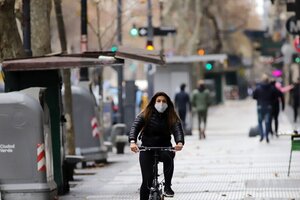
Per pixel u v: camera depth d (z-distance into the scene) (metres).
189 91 77.69
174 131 24.53
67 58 29.36
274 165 42.03
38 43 38.69
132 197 31.03
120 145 55.19
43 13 38.78
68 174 34.19
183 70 78.00
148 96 76.75
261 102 57.84
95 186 35.06
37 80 31.53
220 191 32.06
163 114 24.61
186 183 35.12
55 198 28.72
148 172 24.55
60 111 31.94
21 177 27.58
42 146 27.61
